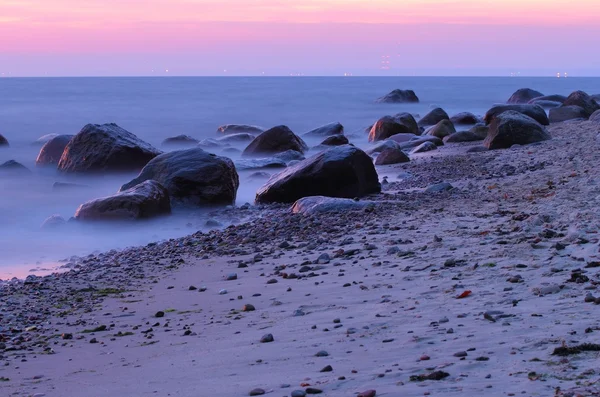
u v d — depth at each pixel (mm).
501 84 190875
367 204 17094
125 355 7457
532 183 18438
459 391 4727
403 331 6758
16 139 47219
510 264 9289
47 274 13484
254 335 7496
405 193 19688
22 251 15938
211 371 6219
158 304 10000
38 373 7043
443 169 25438
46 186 26188
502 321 6613
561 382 4676
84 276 12641
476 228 12664
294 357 6316
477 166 25078
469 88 148375
